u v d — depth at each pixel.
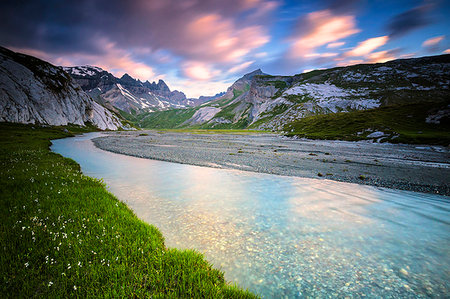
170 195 13.18
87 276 4.59
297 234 8.25
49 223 6.91
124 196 12.86
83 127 128.50
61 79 128.50
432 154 33.03
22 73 97.50
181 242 7.36
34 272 4.54
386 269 6.16
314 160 27.48
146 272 4.93
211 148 42.69
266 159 28.27
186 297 4.21
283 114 197.62
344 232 8.49
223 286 4.75
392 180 17.45
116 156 30.80
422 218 10.01
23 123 83.56
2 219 6.87
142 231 7.00
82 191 11.00
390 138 51.44
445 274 5.94
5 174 13.52
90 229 6.77
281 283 5.44
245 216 9.97
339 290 5.25
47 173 14.31
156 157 29.69
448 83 187.88
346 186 15.82
